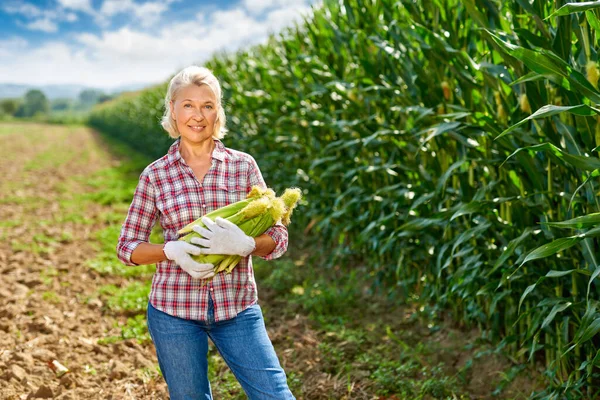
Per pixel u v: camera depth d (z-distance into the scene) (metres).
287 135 6.79
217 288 2.10
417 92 3.89
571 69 2.23
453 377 3.44
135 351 3.91
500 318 3.68
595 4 1.99
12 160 17.94
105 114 40.53
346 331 4.05
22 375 3.43
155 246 2.06
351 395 3.23
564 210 2.85
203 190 2.16
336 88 4.82
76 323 4.45
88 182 12.35
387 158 4.69
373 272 5.27
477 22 2.89
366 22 4.55
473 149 3.37
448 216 3.33
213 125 2.14
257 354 2.09
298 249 6.53
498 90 3.00
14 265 5.94
